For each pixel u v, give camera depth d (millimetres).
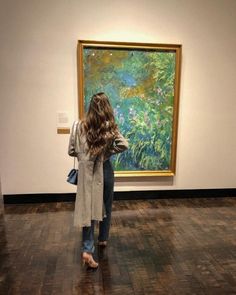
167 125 3580
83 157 2006
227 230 2805
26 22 3158
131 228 2850
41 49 3238
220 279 2010
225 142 3742
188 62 3465
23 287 1912
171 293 1857
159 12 3303
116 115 3479
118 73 3377
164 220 3057
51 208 3387
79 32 3252
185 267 2156
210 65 3502
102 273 2074
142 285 1940
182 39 3398
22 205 3492
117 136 2062
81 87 3340
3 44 3176
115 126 2064
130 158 3605
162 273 2080
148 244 2514
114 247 2455
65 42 3254
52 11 3166
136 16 3285
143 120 3533
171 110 3547
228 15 3395
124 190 3695
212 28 3406
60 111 3404
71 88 3367
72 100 3396
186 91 3539
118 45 3297
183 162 3732
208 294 1850
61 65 3301
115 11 3246
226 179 3814
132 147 3582
